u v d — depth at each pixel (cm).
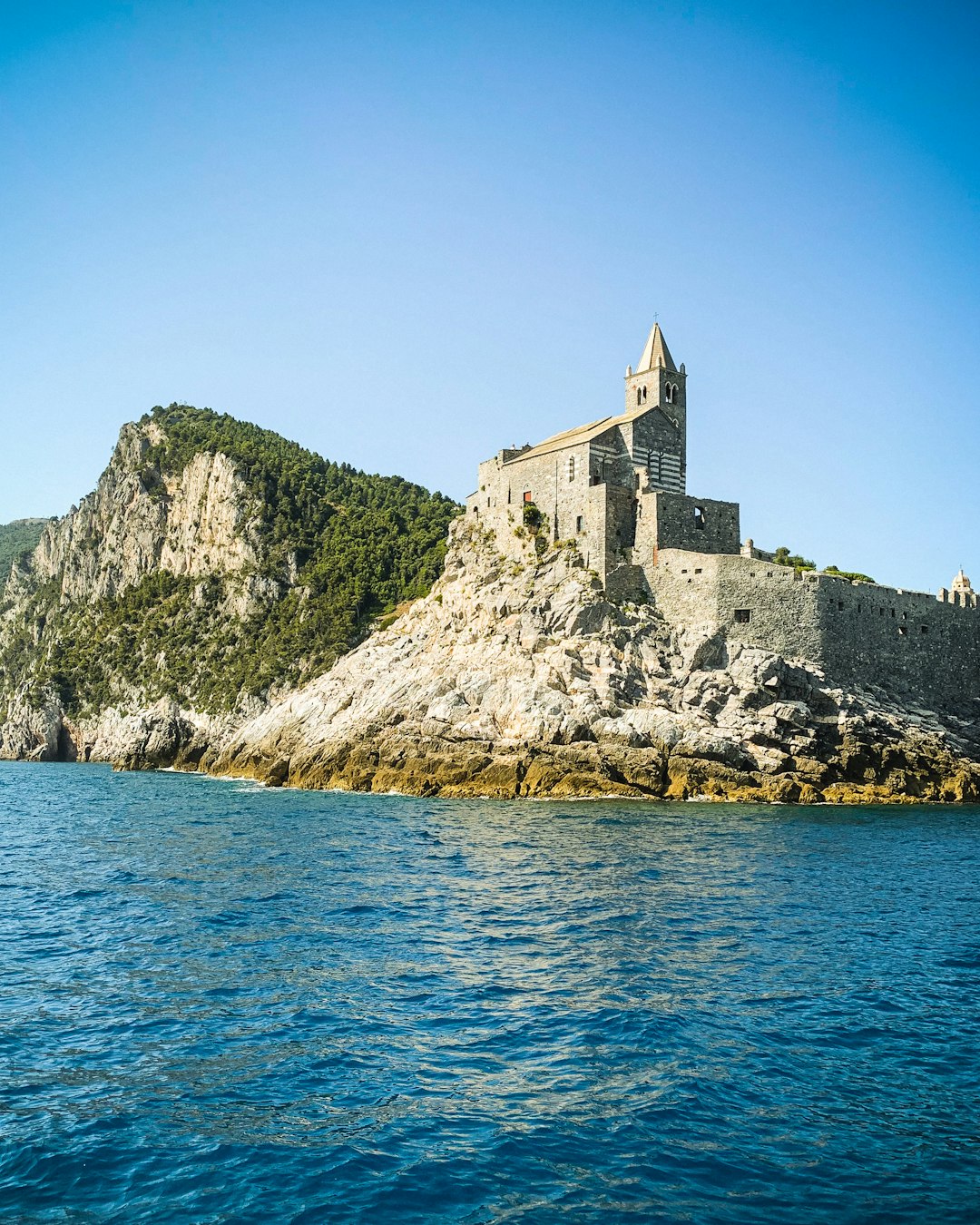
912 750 10200
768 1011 3353
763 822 7931
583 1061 2916
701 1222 2125
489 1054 2969
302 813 8656
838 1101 2686
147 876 5691
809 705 10056
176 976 3681
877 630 10956
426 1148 2417
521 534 11819
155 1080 2788
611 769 9362
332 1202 2188
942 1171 2334
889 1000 3491
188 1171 2309
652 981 3641
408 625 13012
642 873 5691
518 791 9431
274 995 3472
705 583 10619
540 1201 2198
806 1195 2227
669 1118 2572
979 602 12100
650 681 10175
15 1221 2111
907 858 6425
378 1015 3269
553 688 9969
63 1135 2473
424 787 9806
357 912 4684
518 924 4462
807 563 13362
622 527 11194
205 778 13662
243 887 5316
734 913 4747
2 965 3834
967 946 4244
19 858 6438
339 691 12300
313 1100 2667
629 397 12525
